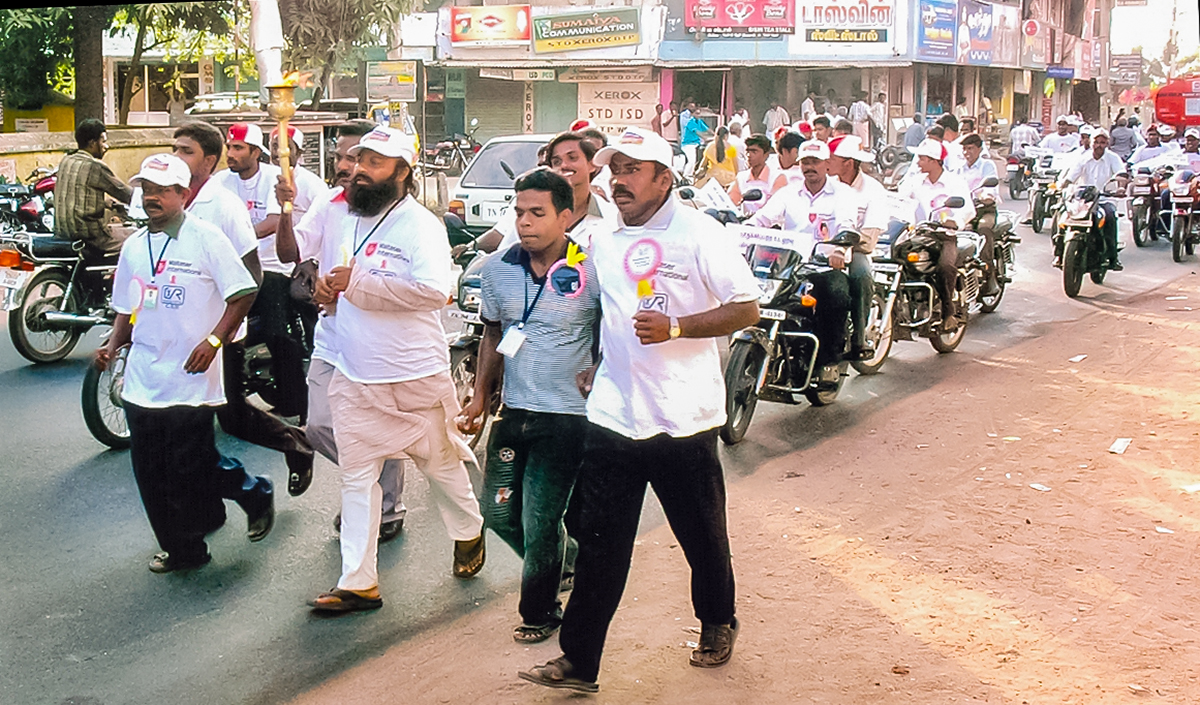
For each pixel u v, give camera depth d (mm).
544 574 4391
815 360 7738
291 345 7074
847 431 7621
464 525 5059
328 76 19969
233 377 5520
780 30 30297
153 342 4949
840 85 32156
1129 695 4055
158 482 5062
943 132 13891
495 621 4719
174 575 5203
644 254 3891
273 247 6906
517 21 30984
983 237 11156
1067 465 6750
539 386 4379
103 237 8953
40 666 4320
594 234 4090
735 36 30312
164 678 4234
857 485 6453
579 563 3982
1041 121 42906
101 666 4328
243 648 4480
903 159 27156
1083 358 9820
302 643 4520
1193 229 16281
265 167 6957
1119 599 4867
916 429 7637
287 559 5414
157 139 18062
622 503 3959
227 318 4969
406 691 4121
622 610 4801
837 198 7855
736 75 31703
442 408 4836
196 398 4977
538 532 4363
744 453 7137
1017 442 7262
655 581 5117
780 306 7359
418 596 4980
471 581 5148
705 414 3975
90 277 9023
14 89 20828
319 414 5363
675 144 28688
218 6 19531
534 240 4324
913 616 4711
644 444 3920
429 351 4723
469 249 8008
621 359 3930
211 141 5559
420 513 6086
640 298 3879
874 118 29656
